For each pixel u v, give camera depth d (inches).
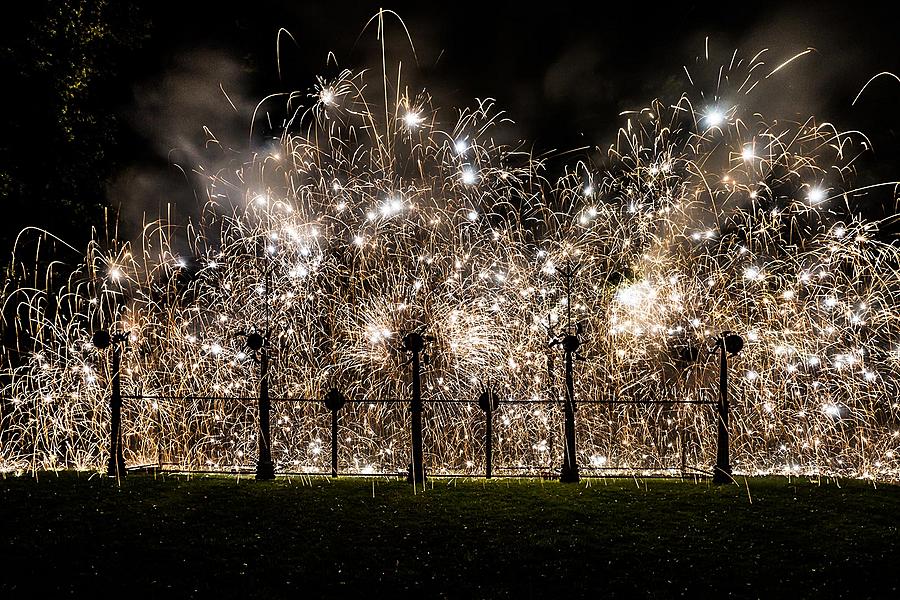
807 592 199.6
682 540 225.9
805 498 262.7
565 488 276.7
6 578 207.5
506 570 210.5
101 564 214.2
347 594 201.0
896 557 214.8
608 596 199.5
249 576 208.2
